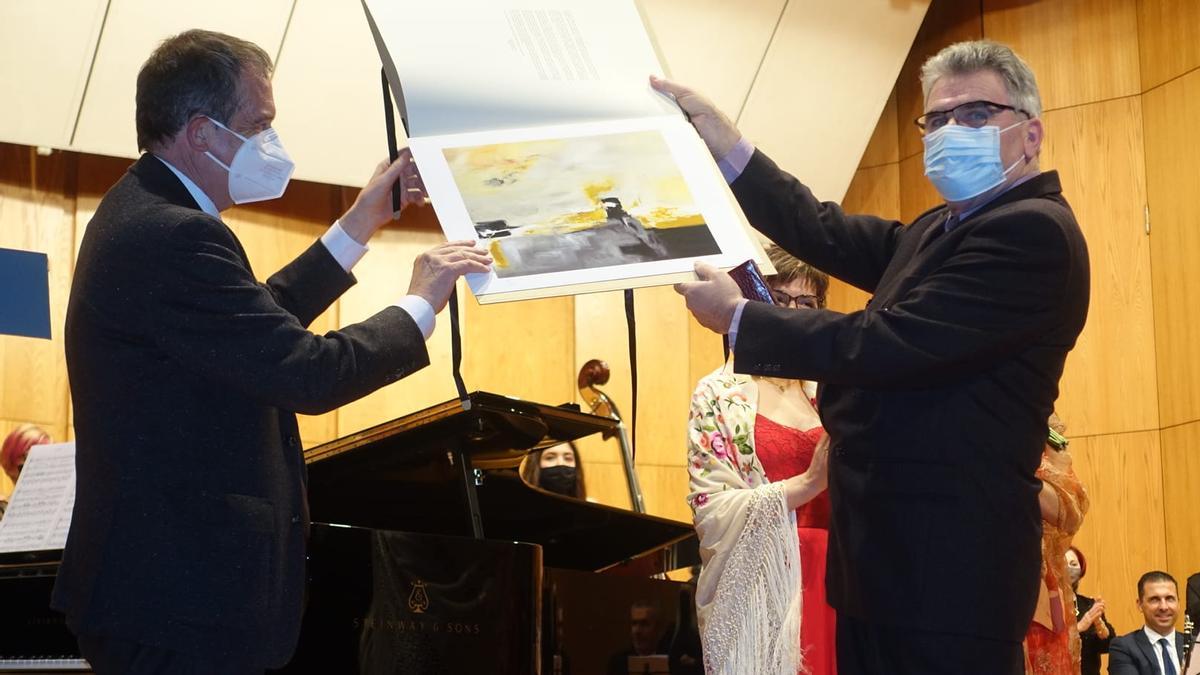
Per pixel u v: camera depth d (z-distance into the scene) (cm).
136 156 603
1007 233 218
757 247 230
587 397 514
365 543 261
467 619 272
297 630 221
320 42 616
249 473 215
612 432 329
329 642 253
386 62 246
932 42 765
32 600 300
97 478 212
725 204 234
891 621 212
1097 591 672
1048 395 224
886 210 774
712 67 704
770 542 289
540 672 283
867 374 215
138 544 208
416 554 267
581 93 246
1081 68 714
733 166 262
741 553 291
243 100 232
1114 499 674
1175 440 657
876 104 743
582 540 378
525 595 281
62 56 573
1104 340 688
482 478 332
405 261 690
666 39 690
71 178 620
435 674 265
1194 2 672
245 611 209
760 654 285
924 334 213
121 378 213
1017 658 215
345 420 659
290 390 212
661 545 381
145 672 208
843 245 262
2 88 570
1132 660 602
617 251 223
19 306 281
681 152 240
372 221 258
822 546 300
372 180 258
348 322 672
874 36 729
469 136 235
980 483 214
